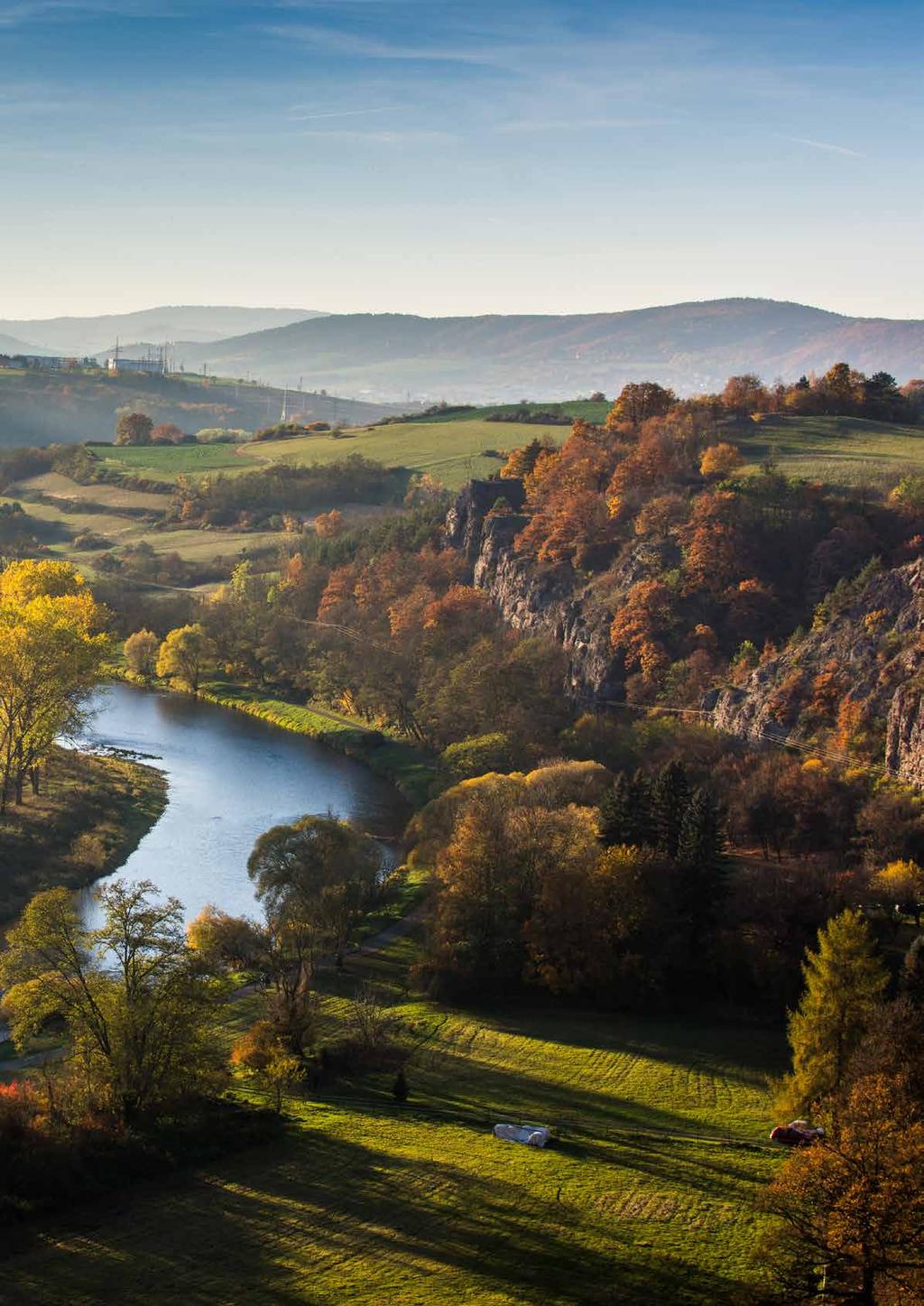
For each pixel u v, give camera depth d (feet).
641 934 346.74
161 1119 247.70
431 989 346.13
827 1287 172.14
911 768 436.35
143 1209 218.79
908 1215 166.20
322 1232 211.00
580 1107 270.05
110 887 285.02
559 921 348.18
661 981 339.57
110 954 333.42
